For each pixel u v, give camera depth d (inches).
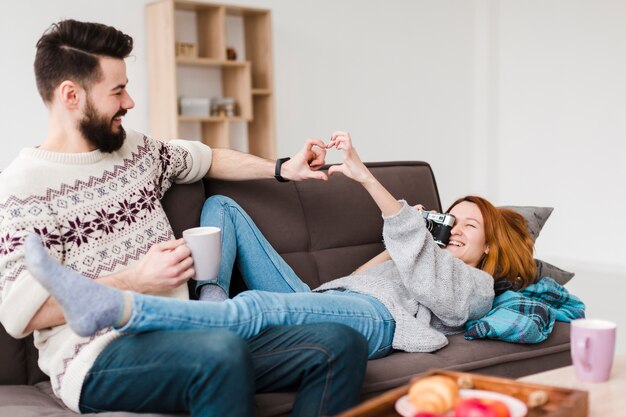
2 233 60.2
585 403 46.8
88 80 65.5
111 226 66.4
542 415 46.5
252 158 81.0
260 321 61.9
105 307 53.6
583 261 221.8
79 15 169.6
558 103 226.1
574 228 224.7
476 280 75.2
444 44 237.5
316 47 209.3
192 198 79.2
